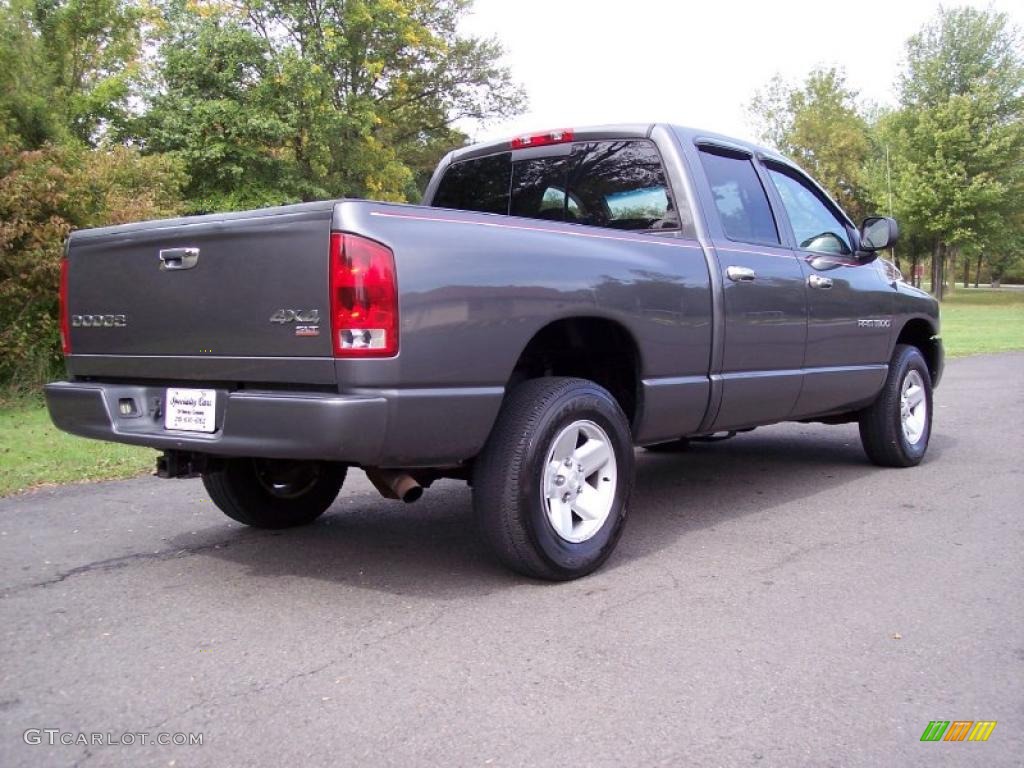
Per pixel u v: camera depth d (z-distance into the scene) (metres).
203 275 3.67
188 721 2.73
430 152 39.81
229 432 3.55
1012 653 3.20
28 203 10.85
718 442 7.84
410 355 3.34
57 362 11.63
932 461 6.75
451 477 4.25
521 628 3.44
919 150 39.06
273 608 3.70
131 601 3.80
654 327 4.31
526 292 3.71
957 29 38.53
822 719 2.72
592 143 5.12
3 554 4.52
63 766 2.48
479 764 2.47
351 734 2.64
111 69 23.59
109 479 6.38
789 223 5.51
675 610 3.62
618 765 2.46
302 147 26.33
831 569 4.15
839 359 5.72
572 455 3.96
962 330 23.91
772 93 42.22
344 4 28.36
